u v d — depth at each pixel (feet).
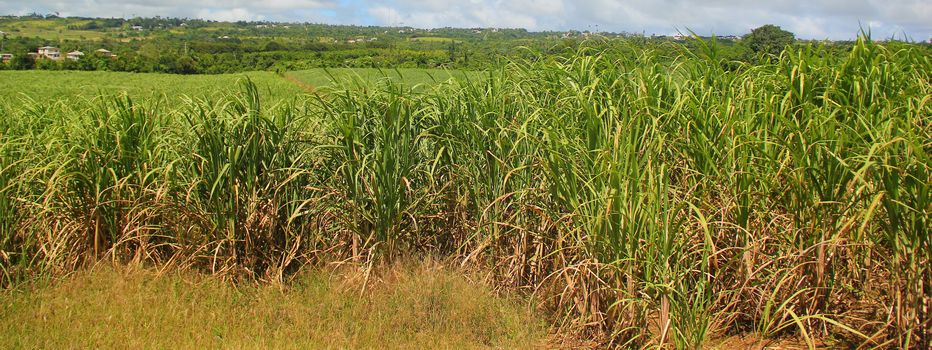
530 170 15.34
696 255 13.15
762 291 12.42
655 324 12.99
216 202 16.35
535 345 13.79
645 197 12.27
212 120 16.75
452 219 17.74
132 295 15.81
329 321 14.92
